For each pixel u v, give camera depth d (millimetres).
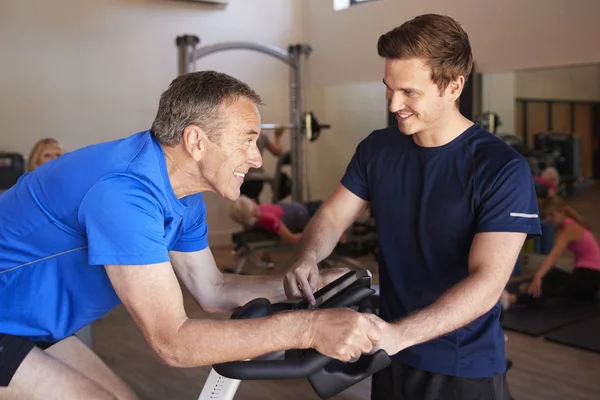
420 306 1562
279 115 7734
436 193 1500
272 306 1516
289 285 1552
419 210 1529
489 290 1347
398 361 1597
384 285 1654
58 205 1297
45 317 1397
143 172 1273
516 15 5512
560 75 6145
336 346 1155
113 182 1246
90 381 1407
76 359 1574
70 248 1344
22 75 6250
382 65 6797
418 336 1271
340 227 1712
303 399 3010
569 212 4457
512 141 5875
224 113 1295
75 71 6496
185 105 1293
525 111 6109
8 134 6215
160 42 6918
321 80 7625
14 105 6230
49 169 1348
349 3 7242
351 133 7273
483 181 1431
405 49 1337
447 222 1485
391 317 1623
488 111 5914
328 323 1167
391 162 1587
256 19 7496
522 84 6047
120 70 6723
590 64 5027
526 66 5473
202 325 1214
